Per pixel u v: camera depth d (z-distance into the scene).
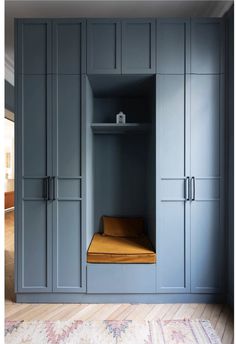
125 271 2.09
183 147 2.11
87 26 2.10
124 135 2.74
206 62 2.12
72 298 2.12
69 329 1.76
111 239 2.48
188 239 2.10
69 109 2.11
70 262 2.11
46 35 2.11
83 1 2.28
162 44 2.11
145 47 2.11
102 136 2.73
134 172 2.74
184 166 2.11
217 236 2.11
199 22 2.12
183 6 2.33
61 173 2.11
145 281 2.09
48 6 2.36
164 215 2.11
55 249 2.10
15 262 2.10
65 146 2.11
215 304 2.11
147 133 2.61
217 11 2.39
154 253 2.09
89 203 2.28
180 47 2.11
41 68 2.11
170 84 2.11
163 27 2.11
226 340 1.66
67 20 2.11
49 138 2.11
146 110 2.75
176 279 2.10
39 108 2.11
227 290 2.11
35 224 2.11
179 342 1.63
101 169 2.73
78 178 2.11
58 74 2.11
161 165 2.11
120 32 2.11
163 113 2.11
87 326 1.79
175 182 2.11
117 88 2.45
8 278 2.56
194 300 2.12
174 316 1.92
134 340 1.65
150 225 2.46
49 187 2.09
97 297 2.12
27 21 2.10
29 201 2.11
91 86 2.39
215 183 2.12
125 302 2.11
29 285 2.11
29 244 2.11
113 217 2.70
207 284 2.11
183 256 2.11
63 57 2.11
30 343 1.63
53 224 2.10
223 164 2.11
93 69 2.10
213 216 2.11
